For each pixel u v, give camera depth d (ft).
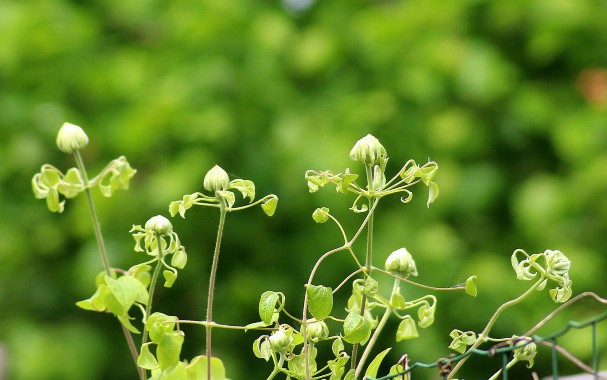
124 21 23.76
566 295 7.27
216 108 21.50
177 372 7.95
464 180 21.79
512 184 22.40
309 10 23.50
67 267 22.97
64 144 7.97
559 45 22.47
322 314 7.30
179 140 21.72
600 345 20.17
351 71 22.66
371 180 7.36
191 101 21.66
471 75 21.65
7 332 21.99
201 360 7.98
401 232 21.09
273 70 22.11
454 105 22.34
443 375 6.86
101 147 22.33
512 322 20.66
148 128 21.39
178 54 22.67
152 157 21.97
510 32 22.97
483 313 20.67
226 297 21.57
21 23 22.98
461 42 22.16
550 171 22.72
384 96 21.61
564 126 21.85
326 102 22.18
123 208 21.36
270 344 7.61
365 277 7.59
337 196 20.70
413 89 21.84
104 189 8.07
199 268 21.66
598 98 22.07
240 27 22.47
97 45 23.52
